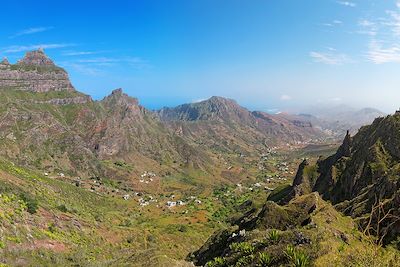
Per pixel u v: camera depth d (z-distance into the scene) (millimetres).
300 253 33656
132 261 66625
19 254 62312
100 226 113938
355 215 80312
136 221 187000
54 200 118188
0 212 70312
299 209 78625
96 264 69625
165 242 126688
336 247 35031
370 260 17812
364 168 125125
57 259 67750
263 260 38500
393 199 51562
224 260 50719
